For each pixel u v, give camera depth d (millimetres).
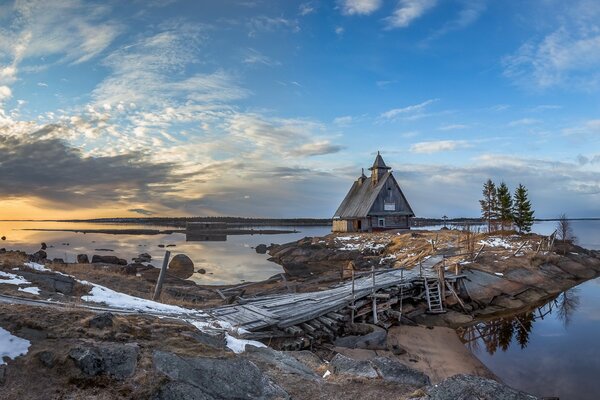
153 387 7340
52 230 130000
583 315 24188
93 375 7328
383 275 28031
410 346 18594
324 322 17312
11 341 7898
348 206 59438
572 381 14531
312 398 8422
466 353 17938
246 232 116250
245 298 20719
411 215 55656
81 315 9773
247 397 7922
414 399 8195
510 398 7859
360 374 9852
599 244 71750
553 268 33781
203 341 10359
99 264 30281
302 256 45312
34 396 6688
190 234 105125
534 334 20672
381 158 57500
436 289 26016
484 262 31734
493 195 57188
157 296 18156
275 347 14555
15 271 14953
